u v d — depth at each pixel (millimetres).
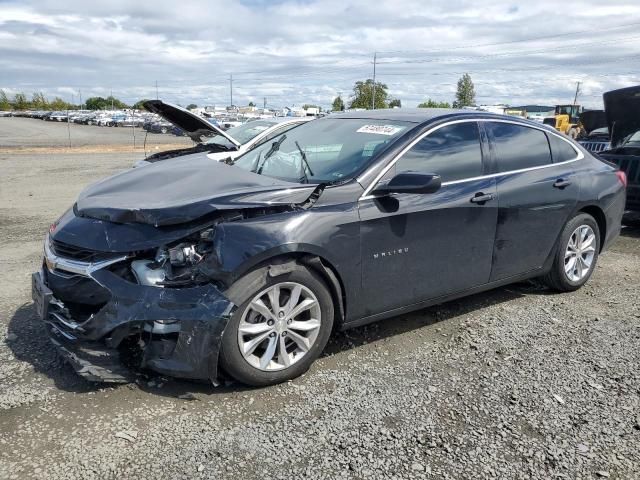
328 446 2781
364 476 2572
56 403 3096
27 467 2570
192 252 3143
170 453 2699
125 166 17766
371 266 3611
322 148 4184
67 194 11109
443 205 3898
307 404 3156
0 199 10367
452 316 4500
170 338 3061
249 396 3225
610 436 2904
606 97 8156
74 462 2615
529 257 4605
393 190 3527
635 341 4066
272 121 9227
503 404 3191
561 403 3205
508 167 4434
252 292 3117
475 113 4418
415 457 2711
